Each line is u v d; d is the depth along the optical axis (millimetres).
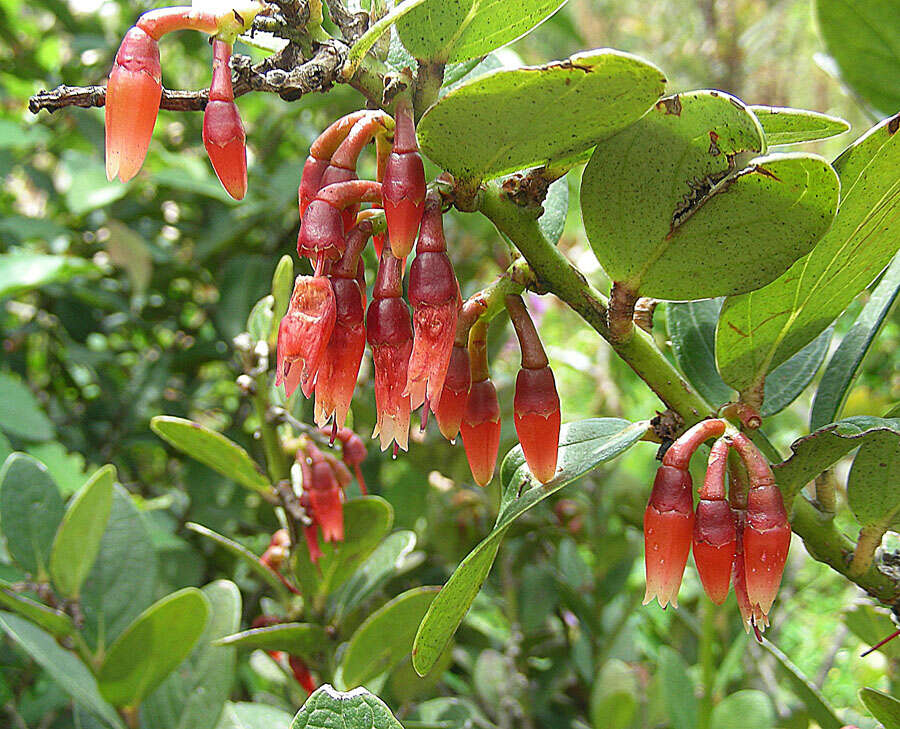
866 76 419
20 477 406
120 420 776
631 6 2203
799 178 241
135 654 367
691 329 341
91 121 767
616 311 275
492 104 236
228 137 250
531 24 258
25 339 850
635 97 233
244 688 636
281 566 427
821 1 404
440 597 254
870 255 282
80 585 392
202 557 644
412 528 633
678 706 463
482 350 284
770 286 288
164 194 769
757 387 306
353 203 261
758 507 256
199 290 849
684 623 641
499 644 629
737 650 504
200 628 368
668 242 261
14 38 862
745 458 260
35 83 864
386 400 263
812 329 299
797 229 253
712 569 257
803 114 286
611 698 488
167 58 925
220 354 748
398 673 456
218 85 251
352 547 396
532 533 651
